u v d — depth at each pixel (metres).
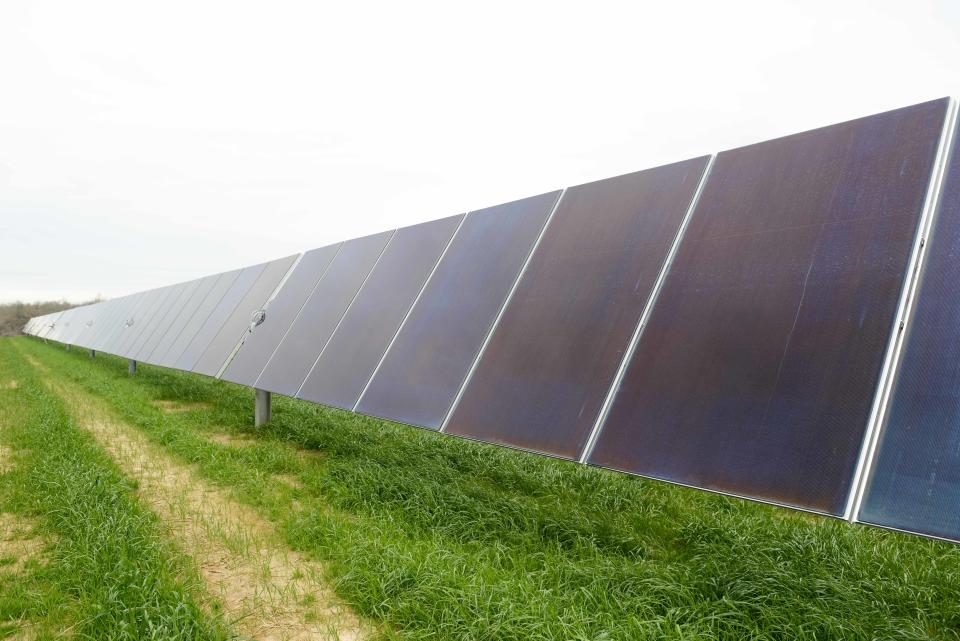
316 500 5.24
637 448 3.25
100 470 5.84
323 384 6.46
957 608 3.40
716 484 2.84
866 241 2.95
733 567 3.70
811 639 2.89
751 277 3.33
